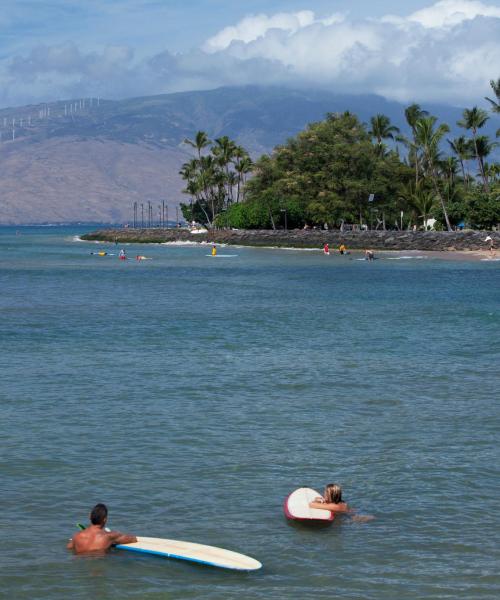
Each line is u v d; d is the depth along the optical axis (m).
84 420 32.75
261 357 48.75
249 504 23.41
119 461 27.27
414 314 72.94
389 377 42.38
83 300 88.06
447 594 17.89
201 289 103.25
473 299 87.00
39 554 19.84
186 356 49.09
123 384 40.22
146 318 70.38
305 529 21.55
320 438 30.33
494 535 21.09
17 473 25.84
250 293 96.75
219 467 26.73
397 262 161.38
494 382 41.00
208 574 18.88
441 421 32.94
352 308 78.56
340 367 45.28
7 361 46.91
